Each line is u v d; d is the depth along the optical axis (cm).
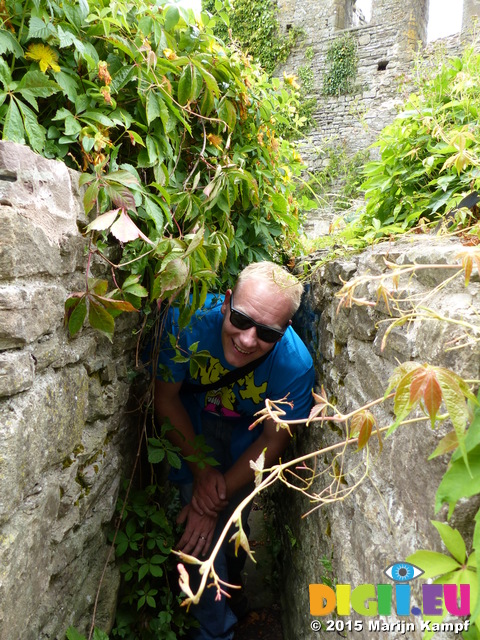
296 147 258
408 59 780
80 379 124
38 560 105
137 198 121
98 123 121
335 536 143
